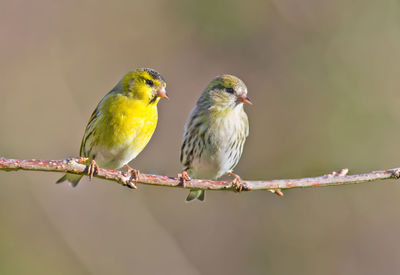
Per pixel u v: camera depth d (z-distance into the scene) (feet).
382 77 49.96
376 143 47.96
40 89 49.80
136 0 53.83
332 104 49.39
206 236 45.65
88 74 51.29
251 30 52.13
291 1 52.31
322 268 44.37
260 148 48.47
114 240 44.50
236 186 24.20
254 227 45.65
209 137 29.55
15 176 44.09
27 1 51.75
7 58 49.98
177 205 46.24
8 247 42.22
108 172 22.76
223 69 51.75
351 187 45.75
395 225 45.19
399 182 45.65
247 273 44.73
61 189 44.83
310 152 47.96
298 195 45.85
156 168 47.93
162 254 44.78
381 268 44.34
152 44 52.75
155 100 27.17
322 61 50.80
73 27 52.24
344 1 52.24
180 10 53.26
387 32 51.19
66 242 43.65
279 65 51.08
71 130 49.39
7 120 48.14
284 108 49.49
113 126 26.61
